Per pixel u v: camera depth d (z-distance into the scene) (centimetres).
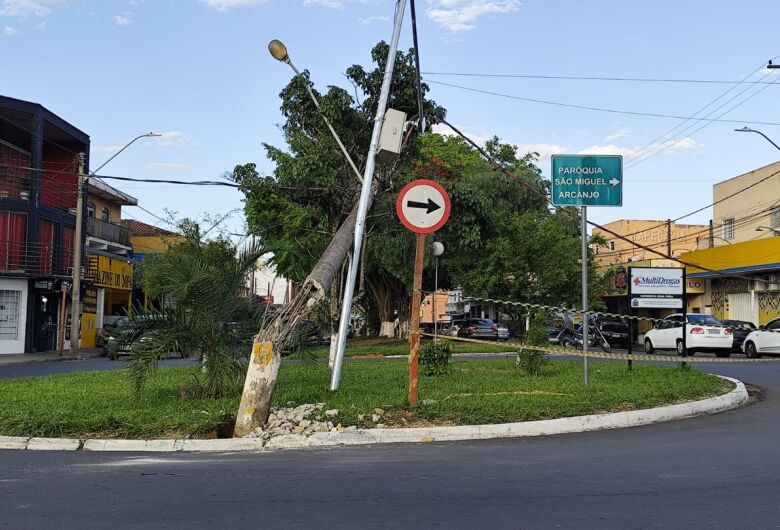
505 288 2436
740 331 2611
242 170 1838
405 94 1598
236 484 621
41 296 3350
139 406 1012
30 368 2319
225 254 1217
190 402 1041
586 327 1161
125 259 4316
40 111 3195
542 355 1406
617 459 715
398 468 683
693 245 4875
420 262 959
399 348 2484
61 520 509
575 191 1167
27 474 668
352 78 1617
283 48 1332
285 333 891
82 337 3694
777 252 3041
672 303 1509
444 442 825
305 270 2261
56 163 3622
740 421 952
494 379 1293
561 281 2381
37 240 3212
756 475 637
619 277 1614
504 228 2445
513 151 3566
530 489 594
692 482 613
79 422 859
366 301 4044
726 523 493
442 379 1298
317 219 1961
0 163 3206
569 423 891
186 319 1087
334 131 1439
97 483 628
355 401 988
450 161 3400
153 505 550
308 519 509
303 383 1253
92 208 4078
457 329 4012
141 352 1051
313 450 788
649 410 966
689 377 1305
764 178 3500
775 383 1425
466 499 563
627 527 486
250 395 862
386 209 1783
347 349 2553
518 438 847
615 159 1175
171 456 761
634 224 4866
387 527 488
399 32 1244
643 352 3002
